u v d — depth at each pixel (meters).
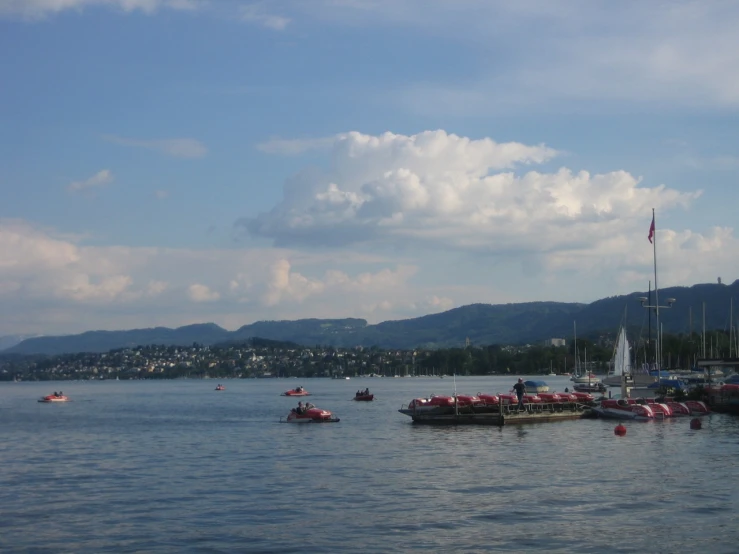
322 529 37.19
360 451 66.12
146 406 163.25
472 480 49.22
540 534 35.69
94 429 97.88
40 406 170.25
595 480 48.31
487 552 33.19
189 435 86.44
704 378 150.00
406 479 50.28
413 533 36.19
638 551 33.16
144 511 41.91
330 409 136.12
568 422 89.62
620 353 153.25
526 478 49.50
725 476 49.16
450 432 80.88
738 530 36.16
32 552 34.31
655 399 101.00
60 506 43.53
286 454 65.38
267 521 39.00
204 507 42.66
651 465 53.88
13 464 61.81
